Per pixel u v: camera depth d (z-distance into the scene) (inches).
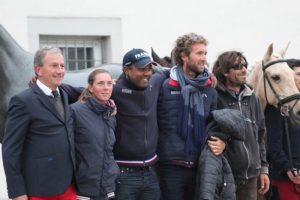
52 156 214.5
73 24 413.4
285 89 292.5
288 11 477.1
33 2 402.6
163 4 435.8
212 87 255.6
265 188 272.5
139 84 239.8
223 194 243.8
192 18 443.8
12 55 261.1
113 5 423.2
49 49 217.8
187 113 247.9
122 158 241.3
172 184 248.8
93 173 224.8
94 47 427.5
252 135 260.4
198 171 244.5
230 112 246.4
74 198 222.7
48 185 214.4
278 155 291.4
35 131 214.5
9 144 212.2
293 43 479.5
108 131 231.1
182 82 250.1
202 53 251.0
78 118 226.5
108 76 231.3
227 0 454.3
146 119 241.3
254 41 464.8
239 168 253.3
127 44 426.9
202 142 249.0
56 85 217.6
